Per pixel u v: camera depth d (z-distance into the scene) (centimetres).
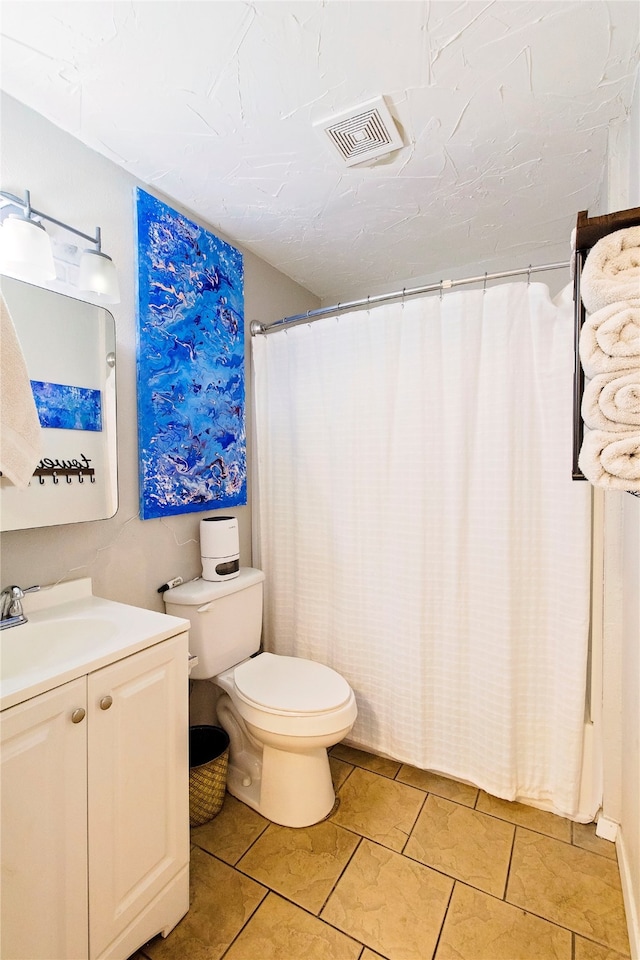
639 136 109
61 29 98
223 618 168
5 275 116
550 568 150
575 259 86
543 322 146
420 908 121
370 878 130
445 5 92
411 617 168
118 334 146
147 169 146
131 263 150
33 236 109
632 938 109
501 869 133
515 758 155
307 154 139
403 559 169
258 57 105
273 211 172
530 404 149
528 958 109
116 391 145
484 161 143
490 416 153
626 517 132
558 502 146
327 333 186
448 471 161
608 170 133
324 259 216
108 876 99
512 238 195
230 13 94
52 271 116
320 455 191
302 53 104
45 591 126
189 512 174
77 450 133
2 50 103
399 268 227
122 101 118
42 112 122
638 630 111
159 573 164
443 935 114
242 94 115
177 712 117
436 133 130
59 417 128
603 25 97
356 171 148
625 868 124
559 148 137
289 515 204
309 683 158
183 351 168
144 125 126
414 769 178
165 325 160
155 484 158
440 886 127
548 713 153
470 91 115
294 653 203
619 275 77
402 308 167
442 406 161
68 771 91
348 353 180
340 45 102
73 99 117
